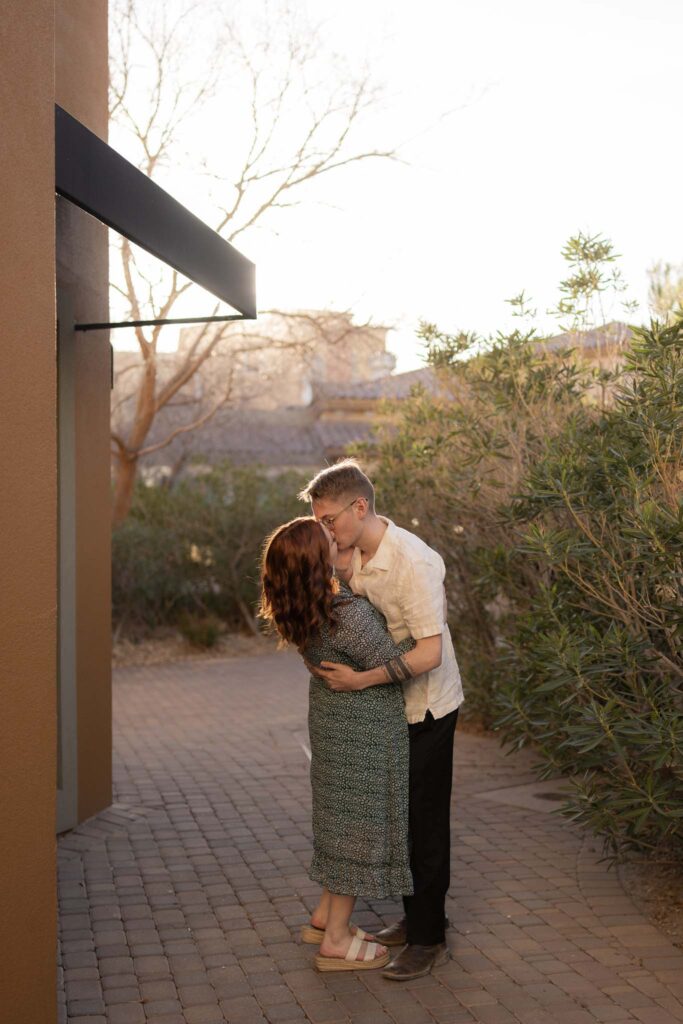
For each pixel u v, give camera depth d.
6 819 2.36
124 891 4.32
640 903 4.16
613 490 3.94
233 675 10.71
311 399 22.31
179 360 13.12
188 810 5.58
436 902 3.53
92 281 5.24
